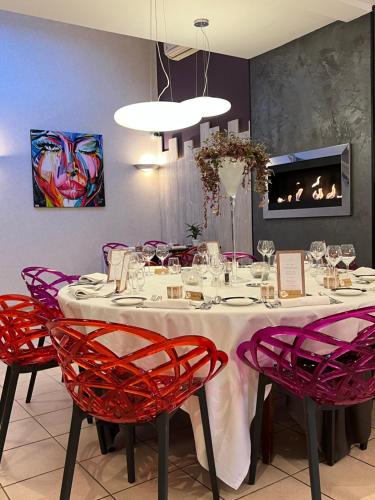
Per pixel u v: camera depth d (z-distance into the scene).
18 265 6.95
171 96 7.78
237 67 6.51
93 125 7.52
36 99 7.00
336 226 4.81
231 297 2.22
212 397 1.99
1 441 2.31
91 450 2.55
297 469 2.28
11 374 2.29
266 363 2.05
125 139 7.84
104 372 1.63
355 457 2.38
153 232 8.20
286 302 2.00
